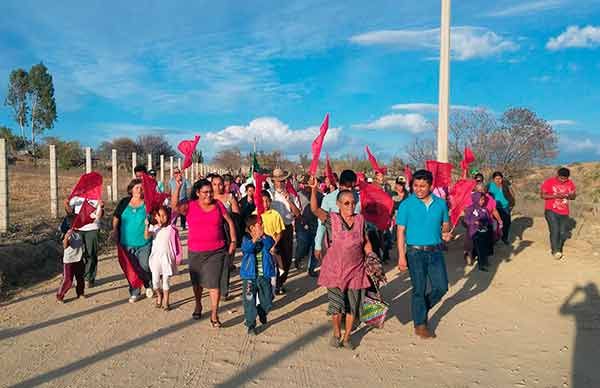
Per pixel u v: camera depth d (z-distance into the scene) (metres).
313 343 6.30
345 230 6.09
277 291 8.80
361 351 6.02
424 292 6.46
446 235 6.57
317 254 8.20
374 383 5.09
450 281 9.63
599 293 8.34
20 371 5.32
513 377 5.20
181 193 12.71
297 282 9.80
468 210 10.71
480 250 10.43
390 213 8.49
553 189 11.15
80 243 8.30
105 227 15.10
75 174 36.72
